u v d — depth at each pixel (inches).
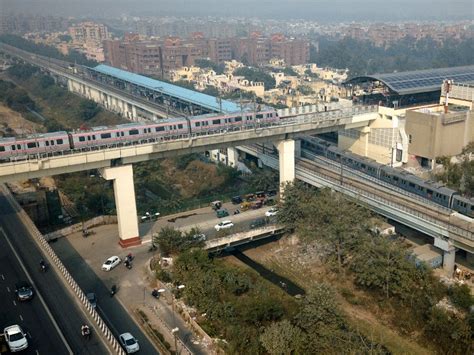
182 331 3046.3
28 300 3102.9
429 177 5246.1
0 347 2650.1
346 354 2751.0
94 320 2881.4
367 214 4055.1
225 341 2918.3
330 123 5295.3
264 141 4857.3
